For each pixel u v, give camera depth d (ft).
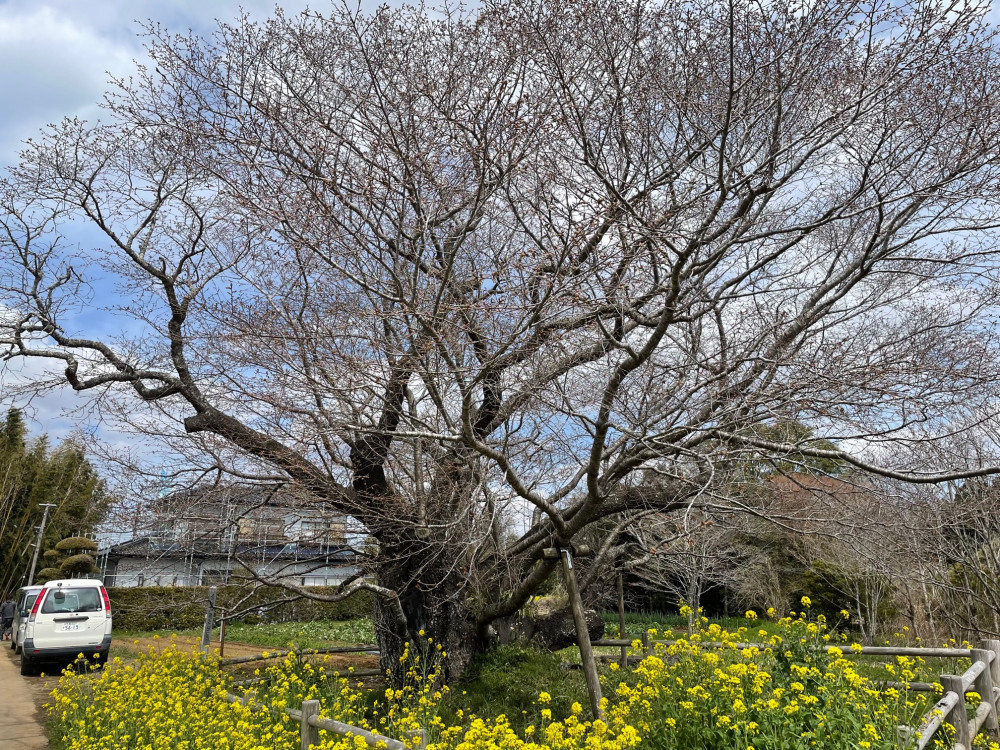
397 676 28.43
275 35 21.59
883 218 20.86
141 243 27.96
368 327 22.00
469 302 20.06
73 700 26.94
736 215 19.13
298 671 27.66
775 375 19.74
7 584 87.97
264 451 25.63
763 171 19.65
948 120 18.90
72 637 42.75
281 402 22.79
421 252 20.11
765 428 23.22
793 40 18.74
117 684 25.41
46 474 91.04
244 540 28.27
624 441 23.24
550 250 20.17
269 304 23.26
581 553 24.39
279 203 19.94
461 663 29.17
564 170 21.57
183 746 19.10
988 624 31.60
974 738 15.16
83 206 27.27
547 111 19.38
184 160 23.65
